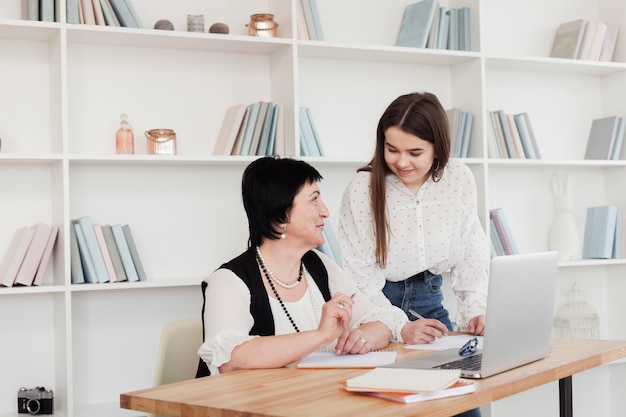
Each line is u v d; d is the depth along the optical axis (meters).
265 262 2.28
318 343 1.99
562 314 4.39
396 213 2.79
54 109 3.36
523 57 4.05
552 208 4.46
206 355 2.04
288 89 3.60
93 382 3.50
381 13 4.07
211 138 3.70
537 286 2.02
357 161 3.68
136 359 3.58
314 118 3.93
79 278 3.25
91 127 3.51
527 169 4.41
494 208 4.32
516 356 1.96
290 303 2.27
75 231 3.27
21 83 3.40
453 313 4.11
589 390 4.60
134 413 3.30
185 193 3.66
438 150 2.67
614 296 4.57
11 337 3.38
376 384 1.63
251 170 2.26
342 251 2.81
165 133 3.44
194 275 3.66
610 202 4.57
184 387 1.79
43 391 3.26
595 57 4.35
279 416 1.50
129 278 3.34
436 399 1.62
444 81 4.18
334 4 3.98
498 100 4.35
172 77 3.65
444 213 2.79
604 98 4.59
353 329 2.25
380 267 2.78
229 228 3.73
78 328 3.48
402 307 2.88
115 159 3.27
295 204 2.22
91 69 3.52
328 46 3.63
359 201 2.78
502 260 1.85
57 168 3.31
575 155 4.54
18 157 3.13
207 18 3.70
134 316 3.58
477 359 2.01
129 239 3.38
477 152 3.97
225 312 2.11
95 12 3.30
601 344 2.32
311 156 3.60
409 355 2.14
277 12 3.73
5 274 3.17
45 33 3.28
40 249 3.22
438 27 3.96
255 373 1.93
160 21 3.44
